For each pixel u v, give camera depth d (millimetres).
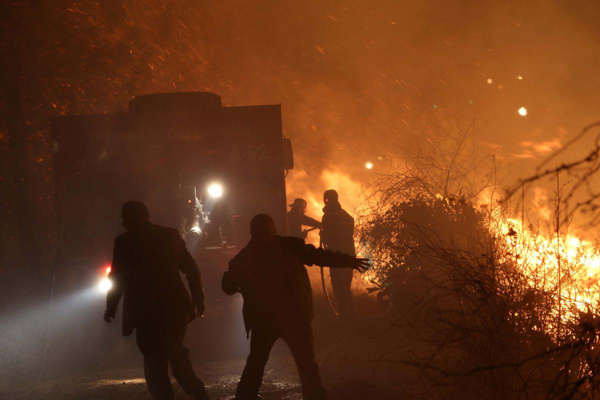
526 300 6949
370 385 8070
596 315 6590
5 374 11000
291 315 7801
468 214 10016
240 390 7852
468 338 6809
